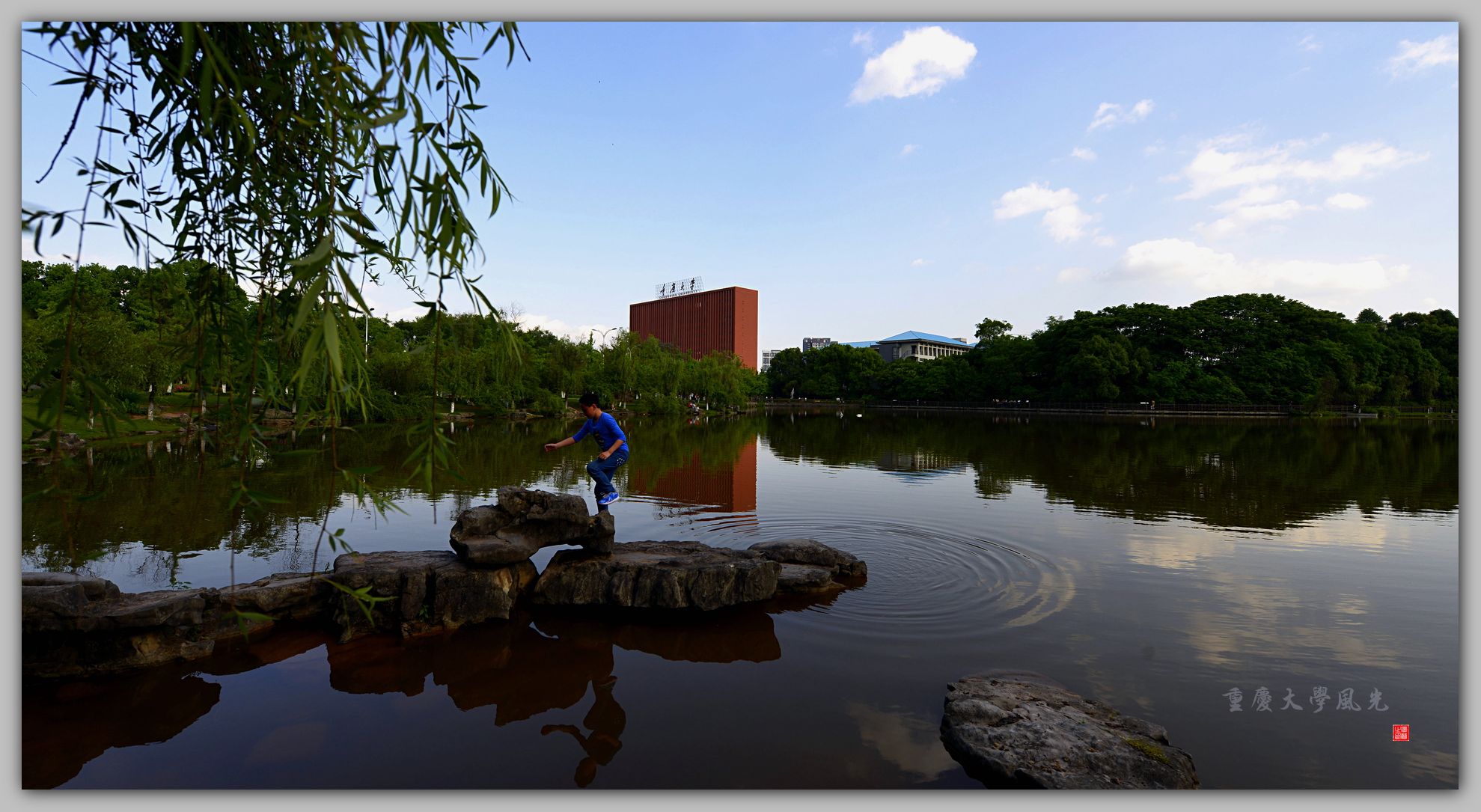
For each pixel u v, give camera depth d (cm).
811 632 562
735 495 1255
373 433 2338
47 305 1590
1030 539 888
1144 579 706
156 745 386
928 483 1421
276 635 555
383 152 226
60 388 246
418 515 992
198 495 1104
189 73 282
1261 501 1196
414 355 3019
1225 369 5725
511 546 611
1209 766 366
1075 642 537
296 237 332
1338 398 5397
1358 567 752
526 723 410
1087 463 1838
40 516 933
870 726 406
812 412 6956
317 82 251
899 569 750
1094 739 373
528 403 4278
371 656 515
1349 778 355
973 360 7725
